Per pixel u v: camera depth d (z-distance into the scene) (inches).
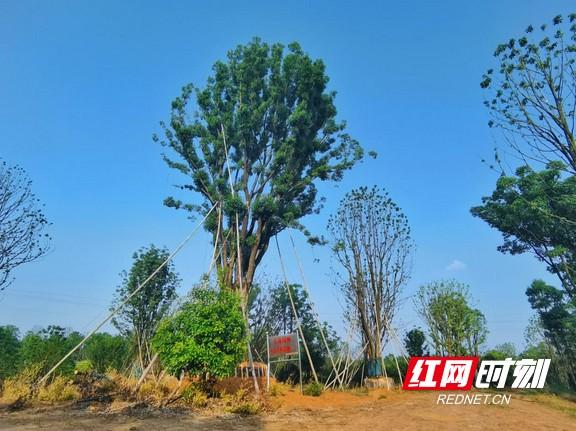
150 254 934.4
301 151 890.7
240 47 949.8
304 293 1073.5
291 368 908.6
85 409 481.7
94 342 958.4
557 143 439.8
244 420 448.1
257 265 869.8
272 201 831.1
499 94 468.8
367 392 730.8
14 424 394.9
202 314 546.6
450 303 963.3
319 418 470.6
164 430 378.6
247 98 908.6
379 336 839.1
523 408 551.8
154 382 635.5
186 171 874.8
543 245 970.7
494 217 1013.8
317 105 928.3
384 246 902.4
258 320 989.2
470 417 467.5
